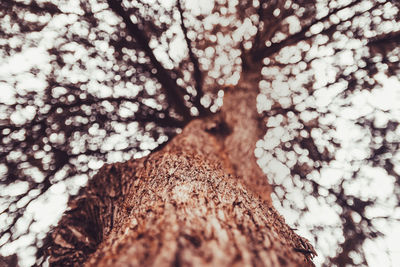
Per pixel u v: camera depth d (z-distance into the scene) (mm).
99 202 2188
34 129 3174
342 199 3324
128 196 1942
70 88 3270
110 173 2305
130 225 1322
